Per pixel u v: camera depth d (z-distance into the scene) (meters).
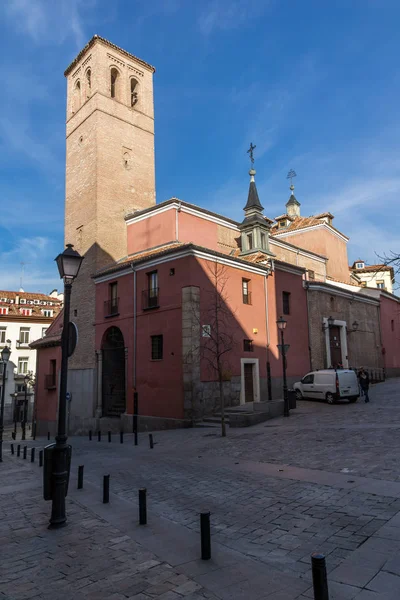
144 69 33.62
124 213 29.66
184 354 19.47
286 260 32.38
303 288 27.97
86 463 12.55
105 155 29.31
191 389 19.05
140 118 32.28
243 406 20.78
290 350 25.75
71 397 27.44
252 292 23.58
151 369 21.23
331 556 5.10
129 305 23.44
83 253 28.58
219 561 5.19
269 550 5.42
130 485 9.34
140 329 22.33
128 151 30.91
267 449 12.03
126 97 31.70
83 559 5.49
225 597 4.34
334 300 30.00
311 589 4.40
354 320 32.09
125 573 5.02
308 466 9.66
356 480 8.12
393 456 9.66
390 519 6.04
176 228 25.55
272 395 23.58
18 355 49.72
